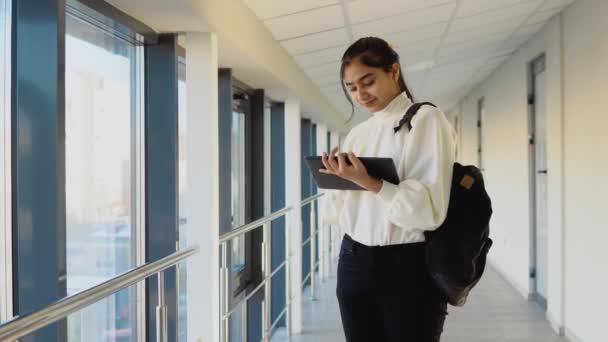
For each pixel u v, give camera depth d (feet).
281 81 11.28
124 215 6.93
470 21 12.36
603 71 9.80
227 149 9.80
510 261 18.29
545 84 14.42
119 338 7.04
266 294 10.33
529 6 11.61
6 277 4.63
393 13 10.17
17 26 4.64
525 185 16.08
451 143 4.13
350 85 4.37
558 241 12.53
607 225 9.75
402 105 4.35
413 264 4.11
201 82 7.12
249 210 12.87
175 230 7.11
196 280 7.26
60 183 4.65
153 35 6.89
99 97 6.30
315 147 21.61
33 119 4.63
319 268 19.42
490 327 13.09
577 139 11.30
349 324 4.42
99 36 6.32
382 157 4.32
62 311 3.39
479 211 4.06
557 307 12.67
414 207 3.83
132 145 7.12
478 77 22.57
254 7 8.48
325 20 9.72
